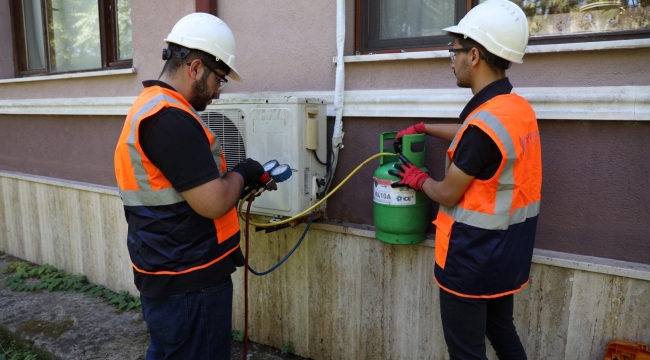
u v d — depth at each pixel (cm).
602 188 197
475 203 164
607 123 193
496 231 163
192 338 171
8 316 343
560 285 205
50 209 420
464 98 215
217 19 181
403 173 197
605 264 195
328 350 275
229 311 181
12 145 454
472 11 173
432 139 229
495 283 167
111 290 384
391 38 250
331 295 268
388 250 244
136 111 159
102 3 384
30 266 441
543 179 209
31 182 433
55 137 409
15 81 427
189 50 169
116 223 367
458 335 175
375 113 240
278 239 282
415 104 229
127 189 166
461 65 174
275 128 232
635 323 191
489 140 156
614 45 185
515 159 159
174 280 165
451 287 171
